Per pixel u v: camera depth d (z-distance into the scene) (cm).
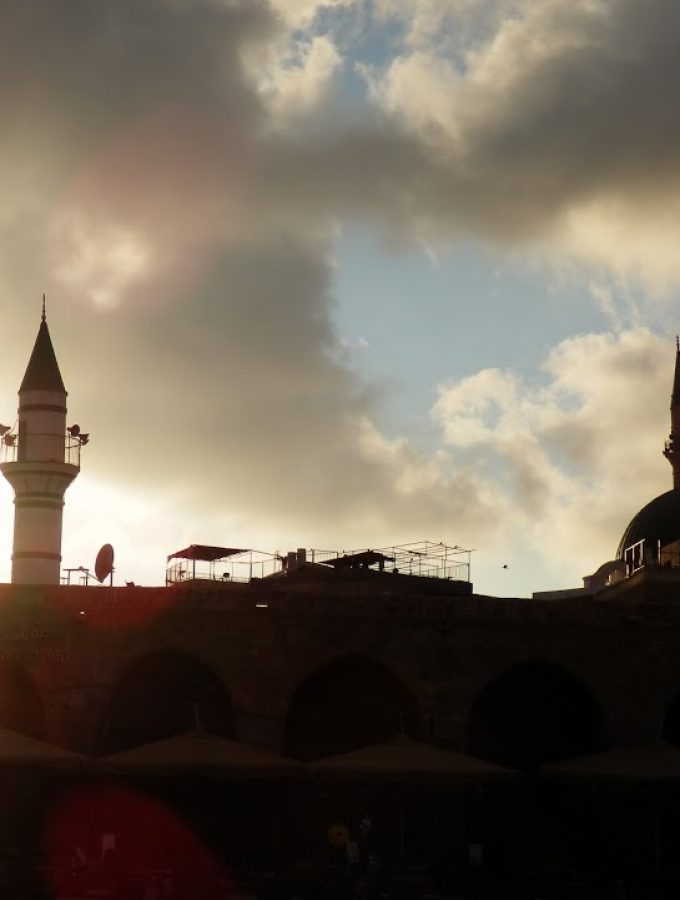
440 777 5869
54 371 9912
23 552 9594
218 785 6956
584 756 6869
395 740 6247
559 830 7112
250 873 5819
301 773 5928
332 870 5788
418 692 6950
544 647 7069
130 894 5162
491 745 7219
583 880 5688
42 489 9638
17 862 5681
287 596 6956
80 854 5597
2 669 6944
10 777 6825
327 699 7131
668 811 7038
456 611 7031
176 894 5362
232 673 6869
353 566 10112
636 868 6662
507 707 7262
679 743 7344
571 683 7269
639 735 7044
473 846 6119
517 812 7112
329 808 7006
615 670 7094
